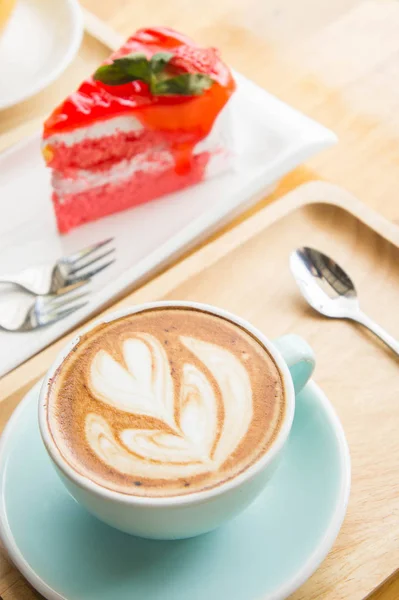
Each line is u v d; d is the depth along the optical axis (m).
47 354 0.71
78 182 0.84
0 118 0.91
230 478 0.59
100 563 0.61
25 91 0.90
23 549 0.61
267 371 0.62
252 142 0.89
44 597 0.61
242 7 1.00
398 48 0.96
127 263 0.83
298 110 0.91
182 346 0.63
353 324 0.73
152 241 0.84
